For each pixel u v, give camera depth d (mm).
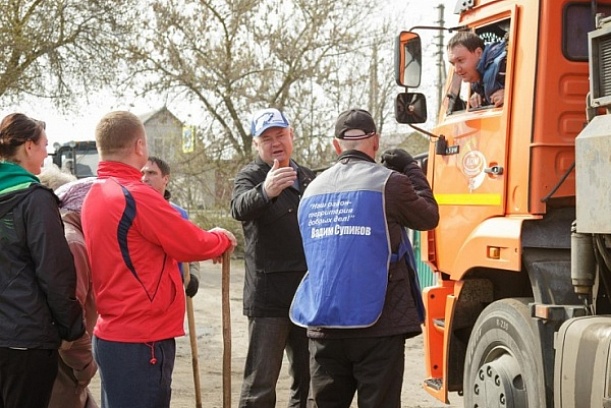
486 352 5363
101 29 21266
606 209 4133
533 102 5113
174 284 4180
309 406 4504
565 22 5137
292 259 5230
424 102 6102
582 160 4312
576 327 4484
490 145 5500
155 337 4082
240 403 5305
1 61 19906
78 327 4250
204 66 24594
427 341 6195
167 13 23969
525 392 4953
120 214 4020
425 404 7676
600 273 4566
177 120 25078
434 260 6188
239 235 24484
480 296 5879
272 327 5250
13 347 4129
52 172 5281
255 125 5340
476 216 5633
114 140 4195
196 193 25719
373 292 4184
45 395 4312
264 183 4957
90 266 4145
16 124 4355
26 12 20578
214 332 11805
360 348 4246
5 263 4164
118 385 4062
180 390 8102
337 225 4285
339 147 4598
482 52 5707
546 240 5066
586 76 5137
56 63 20781
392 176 4316
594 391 4277
